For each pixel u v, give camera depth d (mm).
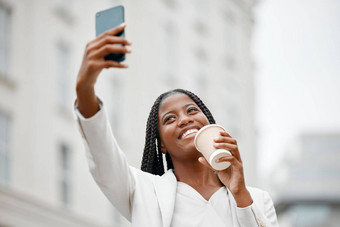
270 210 3006
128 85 19156
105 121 2680
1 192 14773
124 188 2846
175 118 3021
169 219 2820
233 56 24078
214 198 2906
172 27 21641
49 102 16438
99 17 2654
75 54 17438
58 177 16250
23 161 15570
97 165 2740
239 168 2783
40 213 15555
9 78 15750
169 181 2953
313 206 26703
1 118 15414
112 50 2479
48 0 16984
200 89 22328
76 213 16453
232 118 23500
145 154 3242
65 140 16672
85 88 2578
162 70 20719
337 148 28547
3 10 16203
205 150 2795
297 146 28641
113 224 17422
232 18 24484
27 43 16359
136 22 20297
